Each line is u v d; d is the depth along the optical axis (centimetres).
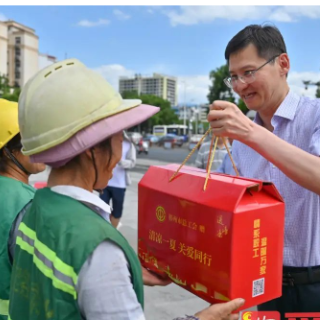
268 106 167
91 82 102
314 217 162
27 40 8006
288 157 122
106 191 484
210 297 111
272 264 113
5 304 144
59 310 92
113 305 90
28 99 102
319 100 165
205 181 117
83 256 90
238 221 103
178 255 122
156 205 132
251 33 157
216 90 3216
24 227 111
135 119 102
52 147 99
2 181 154
